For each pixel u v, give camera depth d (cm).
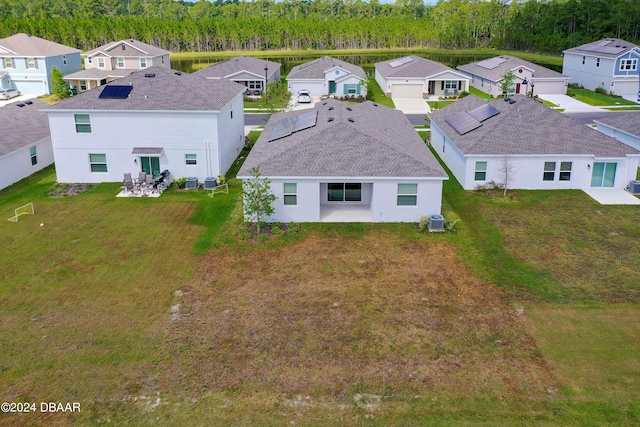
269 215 2588
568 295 2020
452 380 1572
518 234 2542
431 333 1794
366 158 2672
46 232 2578
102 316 1894
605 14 9462
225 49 11750
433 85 6381
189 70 8581
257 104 5900
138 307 1950
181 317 1888
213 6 16462
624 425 1401
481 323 1848
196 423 1422
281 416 1444
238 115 3878
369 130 2923
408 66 6431
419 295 2027
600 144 3112
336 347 1720
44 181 3341
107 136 3195
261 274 2188
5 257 2322
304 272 2202
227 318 1880
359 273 2192
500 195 3041
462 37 11769
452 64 9212
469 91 6650
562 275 2167
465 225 2647
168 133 3184
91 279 2144
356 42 12056
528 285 2091
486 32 12312
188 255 2350
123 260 2300
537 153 3058
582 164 3077
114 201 2983
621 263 2259
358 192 2873
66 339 1764
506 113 3388
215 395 1517
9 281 2125
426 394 1519
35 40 6600
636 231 2559
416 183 2609
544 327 1823
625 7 9106
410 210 2658
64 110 3128
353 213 2777
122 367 1630
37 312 1917
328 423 1419
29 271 2203
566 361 1653
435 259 2308
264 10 15988
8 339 1761
